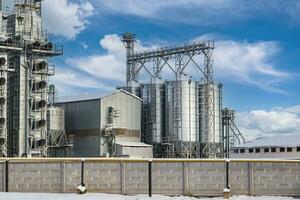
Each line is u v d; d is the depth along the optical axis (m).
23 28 85.38
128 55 116.31
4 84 79.12
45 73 85.75
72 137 92.69
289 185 46.19
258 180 45.88
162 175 45.16
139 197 43.72
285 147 90.00
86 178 45.06
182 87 103.56
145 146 95.62
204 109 104.25
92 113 93.81
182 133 102.69
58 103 97.56
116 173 45.09
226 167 45.53
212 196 45.31
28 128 83.81
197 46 104.75
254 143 95.88
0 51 81.81
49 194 44.06
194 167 45.34
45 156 84.81
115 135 92.94
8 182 45.47
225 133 115.19
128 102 97.88
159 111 105.44
